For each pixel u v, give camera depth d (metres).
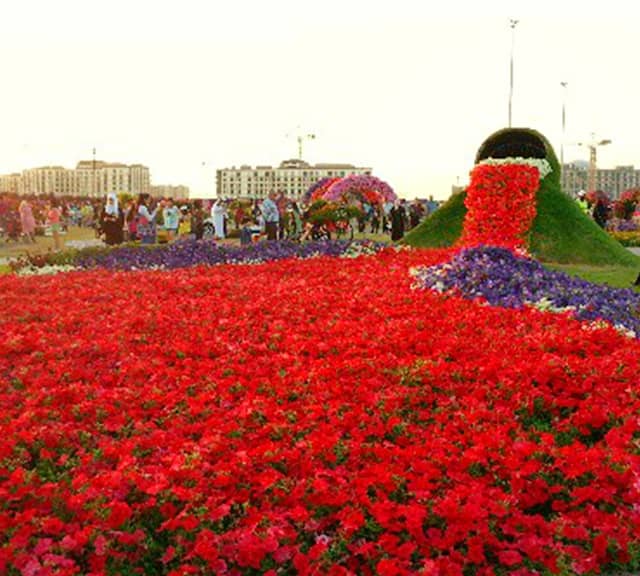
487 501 5.65
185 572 5.04
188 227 48.66
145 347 10.23
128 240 35.81
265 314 12.40
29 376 9.15
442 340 10.16
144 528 5.70
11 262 22.23
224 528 5.64
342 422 7.30
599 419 7.48
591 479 6.25
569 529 5.54
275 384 8.48
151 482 5.93
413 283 15.48
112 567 5.29
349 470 6.41
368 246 24.64
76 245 36.88
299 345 10.16
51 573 4.95
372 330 10.96
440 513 5.52
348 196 51.56
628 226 48.69
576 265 24.09
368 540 5.55
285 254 23.19
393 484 5.95
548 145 27.45
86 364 9.68
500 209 24.23
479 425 7.24
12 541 5.23
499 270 14.95
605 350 9.91
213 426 7.23
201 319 11.93
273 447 6.57
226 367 9.20
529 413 7.89
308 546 5.52
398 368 8.81
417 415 7.75
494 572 5.34
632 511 5.76
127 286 15.58
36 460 6.86
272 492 5.97
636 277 21.41
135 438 6.98
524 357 9.32
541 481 6.11
